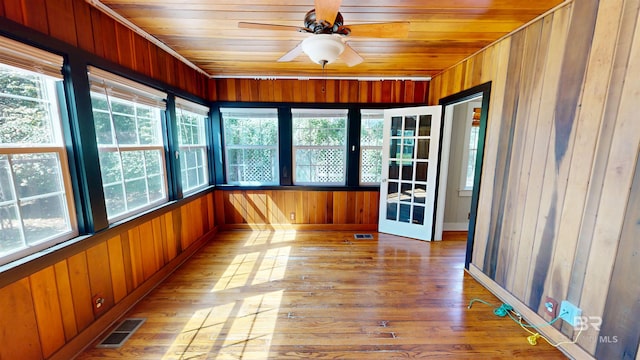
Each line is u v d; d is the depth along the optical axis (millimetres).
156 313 2068
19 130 1415
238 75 3658
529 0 1642
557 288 1733
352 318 2023
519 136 2064
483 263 2506
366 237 3787
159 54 2516
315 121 3939
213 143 3859
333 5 1359
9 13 1287
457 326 1944
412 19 1939
